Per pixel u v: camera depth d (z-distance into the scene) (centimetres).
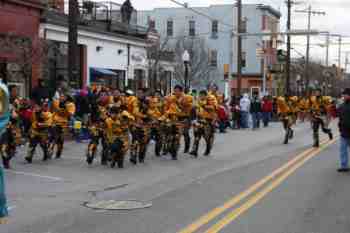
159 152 1886
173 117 1822
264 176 1486
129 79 3928
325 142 2566
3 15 2619
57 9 3741
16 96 1855
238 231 885
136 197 1175
